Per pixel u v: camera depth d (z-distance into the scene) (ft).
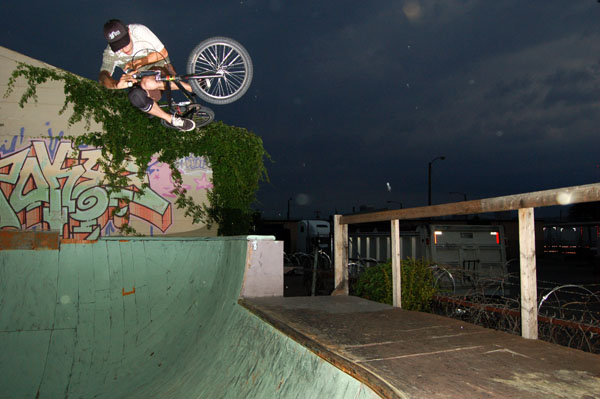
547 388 6.43
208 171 33.86
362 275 20.20
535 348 8.80
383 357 8.09
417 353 8.39
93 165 29.99
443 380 6.75
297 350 9.80
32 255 20.15
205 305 18.48
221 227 33.83
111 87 19.63
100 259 21.08
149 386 14.58
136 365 16.87
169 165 32.55
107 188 30.22
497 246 33.27
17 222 27.71
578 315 21.40
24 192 28.07
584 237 117.80
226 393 10.93
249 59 19.35
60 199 28.91
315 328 10.71
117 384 15.74
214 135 33.94
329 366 8.32
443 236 31.81
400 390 6.27
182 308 19.48
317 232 80.79
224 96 19.42
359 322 11.56
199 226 33.14
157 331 18.57
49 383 15.80
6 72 28.09
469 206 11.35
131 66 18.92
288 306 14.16
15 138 28.09
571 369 7.39
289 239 103.76
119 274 20.84
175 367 15.25
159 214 31.83
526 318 9.65
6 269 19.31
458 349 8.72
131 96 19.13
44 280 19.61
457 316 17.42
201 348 15.11
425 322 11.62
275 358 10.40
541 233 123.03
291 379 9.18
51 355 16.94
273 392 9.32
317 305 14.51
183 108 22.00
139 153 31.48
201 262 21.20
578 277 64.90
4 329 17.34
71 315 18.76
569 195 8.39
